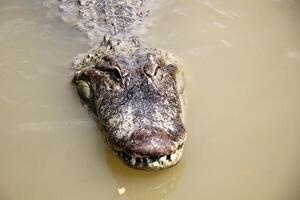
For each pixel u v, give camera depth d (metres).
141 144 1.12
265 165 1.23
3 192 1.19
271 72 1.43
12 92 1.40
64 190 1.20
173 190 1.20
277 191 1.19
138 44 1.46
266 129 1.30
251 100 1.37
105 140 1.25
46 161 1.25
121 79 1.28
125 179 1.21
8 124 1.32
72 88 1.41
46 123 1.33
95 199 1.18
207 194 1.19
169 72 1.34
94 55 1.43
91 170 1.23
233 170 1.23
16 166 1.24
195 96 1.37
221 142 1.28
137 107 1.22
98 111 1.29
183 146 1.19
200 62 1.46
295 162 1.24
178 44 1.51
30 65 1.47
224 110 1.34
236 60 1.46
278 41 1.52
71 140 1.29
